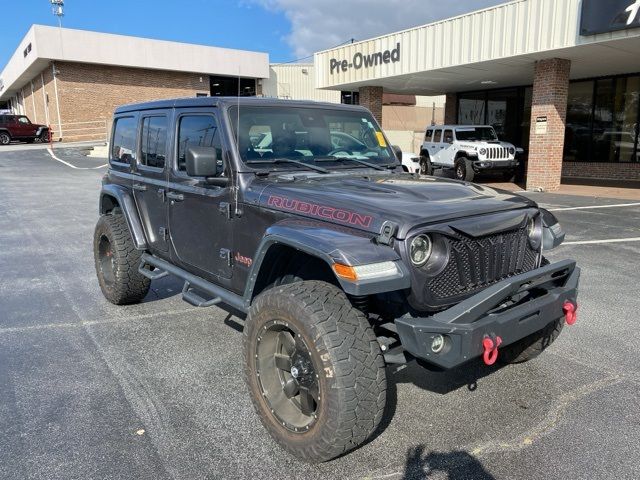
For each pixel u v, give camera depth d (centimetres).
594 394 367
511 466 289
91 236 944
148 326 503
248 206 355
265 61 3791
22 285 643
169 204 449
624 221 1039
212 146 390
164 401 360
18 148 2959
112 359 429
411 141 3127
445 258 286
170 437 317
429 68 1730
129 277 529
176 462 293
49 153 2733
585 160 2039
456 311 275
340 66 2125
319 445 275
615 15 1214
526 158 2239
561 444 309
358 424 268
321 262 328
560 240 377
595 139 2000
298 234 297
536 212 345
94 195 1477
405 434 321
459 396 368
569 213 1143
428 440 315
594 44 1301
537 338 383
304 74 3884
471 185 374
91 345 457
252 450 305
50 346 455
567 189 1627
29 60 3275
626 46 1327
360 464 292
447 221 291
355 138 444
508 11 1461
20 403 357
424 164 2184
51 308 557
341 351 266
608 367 409
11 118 3186
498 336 280
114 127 576
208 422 334
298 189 338
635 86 1845
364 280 258
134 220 505
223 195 376
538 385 381
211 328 497
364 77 2011
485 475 282
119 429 325
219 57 3600
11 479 278
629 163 1897
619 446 306
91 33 3162
